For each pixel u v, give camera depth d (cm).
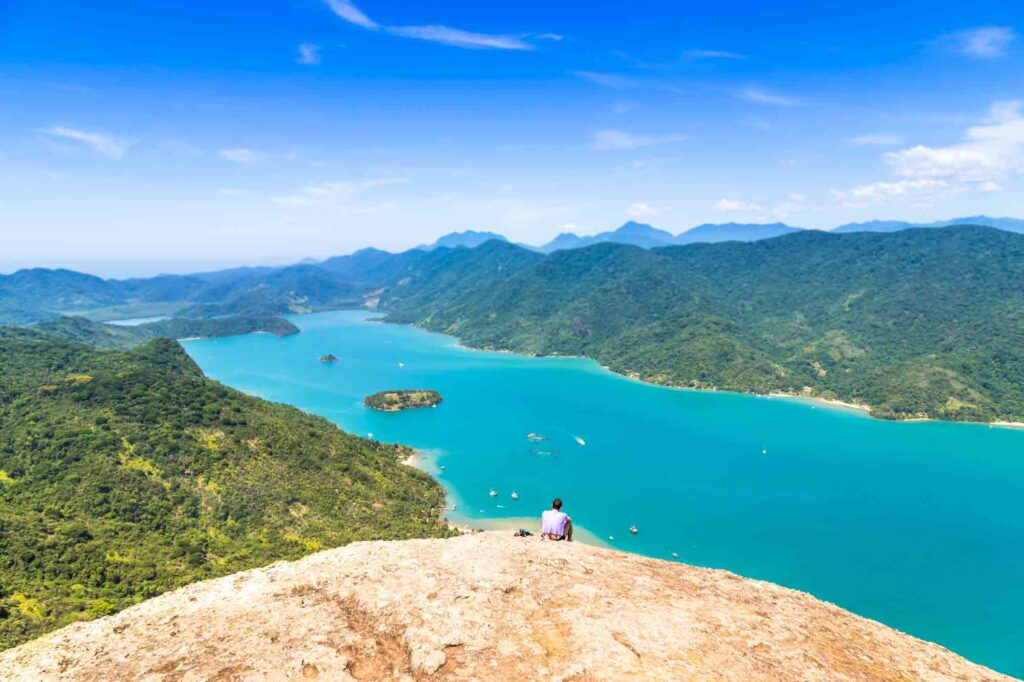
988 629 11512
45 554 9831
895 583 13175
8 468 13488
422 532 14075
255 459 15762
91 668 2056
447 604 2331
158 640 2216
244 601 2473
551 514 3228
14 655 2147
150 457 14650
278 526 13312
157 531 12069
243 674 1970
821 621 2498
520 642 2102
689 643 2120
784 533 15600
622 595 2470
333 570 2691
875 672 2138
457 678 1916
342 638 2177
